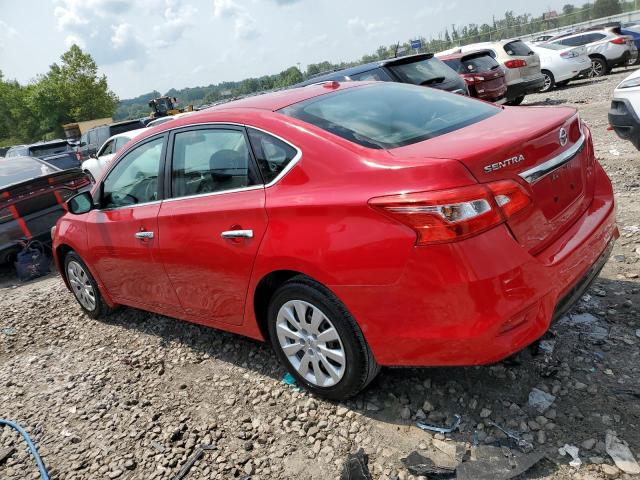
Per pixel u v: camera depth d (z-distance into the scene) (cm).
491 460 238
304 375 308
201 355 400
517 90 1302
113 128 1769
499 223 229
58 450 320
